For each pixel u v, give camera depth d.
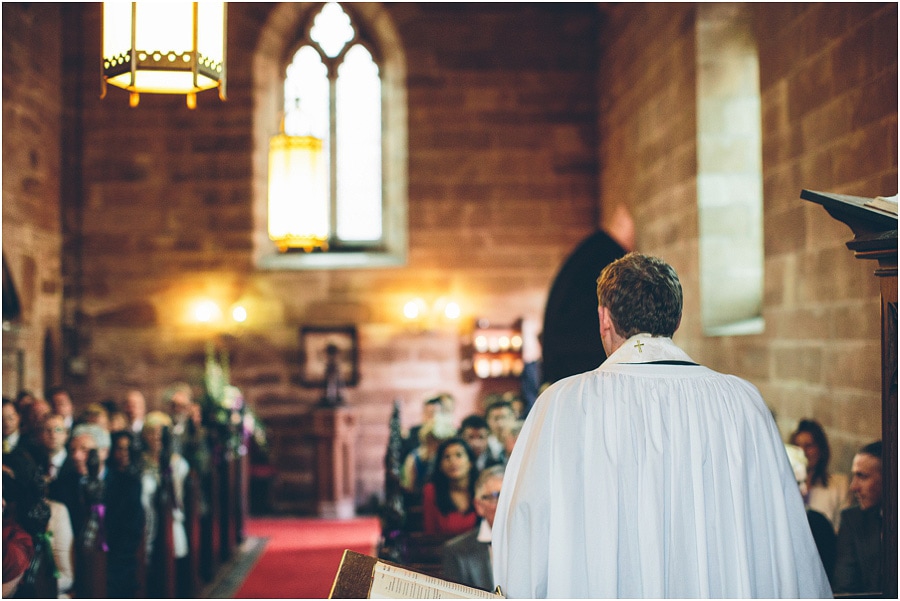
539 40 12.12
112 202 11.92
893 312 2.64
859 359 5.26
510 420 7.30
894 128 4.77
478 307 11.97
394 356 11.92
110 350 11.83
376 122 12.45
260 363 11.91
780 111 6.49
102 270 11.88
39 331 10.88
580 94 12.12
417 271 11.98
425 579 2.12
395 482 5.49
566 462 2.08
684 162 8.42
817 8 5.81
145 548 5.55
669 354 2.20
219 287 11.92
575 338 8.23
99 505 4.88
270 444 11.81
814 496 5.14
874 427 5.09
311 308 11.98
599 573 2.01
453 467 5.50
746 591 2.03
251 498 11.66
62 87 11.84
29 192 10.52
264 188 12.22
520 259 12.01
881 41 4.93
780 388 6.46
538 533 2.03
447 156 12.06
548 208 12.05
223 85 3.67
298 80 12.41
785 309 6.38
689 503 2.07
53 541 4.68
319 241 7.73
